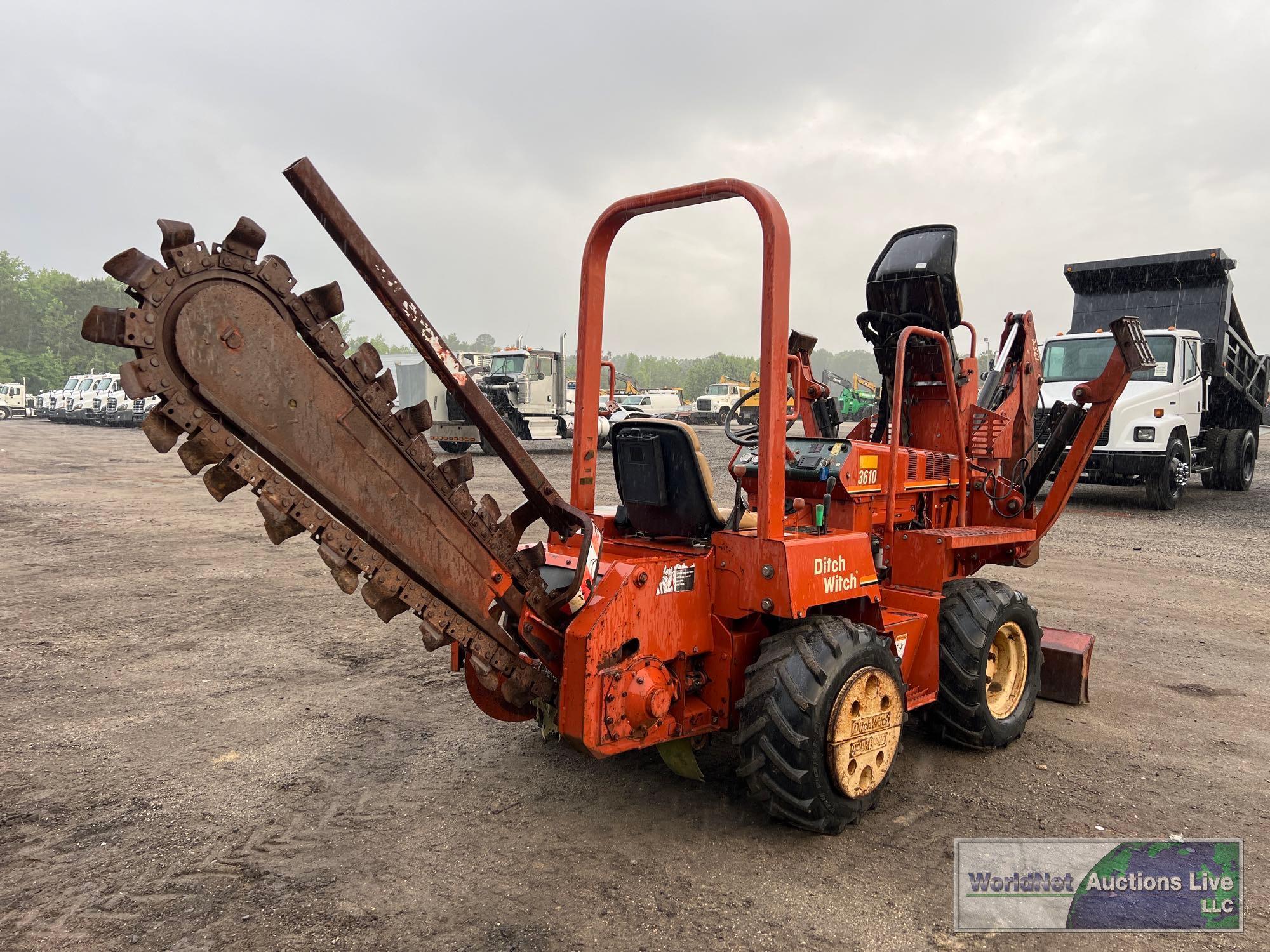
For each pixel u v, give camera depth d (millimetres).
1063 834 3492
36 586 7629
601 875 3107
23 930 2729
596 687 3064
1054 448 5406
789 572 3271
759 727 3268
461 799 3711
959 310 5098
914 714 4727
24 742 4258
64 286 81750
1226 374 13734
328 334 2553
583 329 3869
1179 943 2762
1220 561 9266
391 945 2672
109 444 26188
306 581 7977
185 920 2795
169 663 5559
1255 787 3971
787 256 3244
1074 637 5293
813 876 3121
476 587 3006
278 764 4047
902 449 4652
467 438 21469
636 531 4008
